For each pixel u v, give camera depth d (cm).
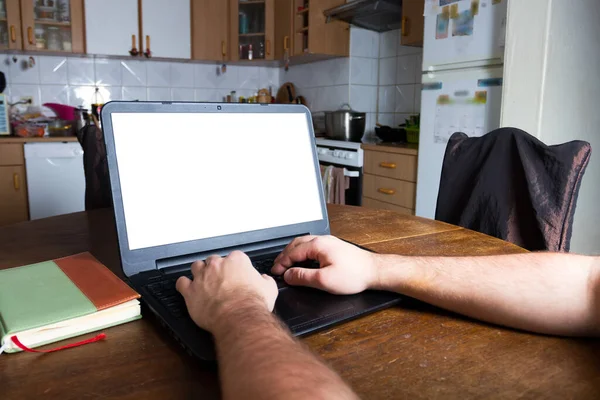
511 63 209
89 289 64
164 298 65
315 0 349
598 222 207
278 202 93
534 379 49
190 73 407
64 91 367
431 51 253
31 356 53
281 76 446
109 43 354
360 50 369
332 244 73
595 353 55
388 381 48
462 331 60
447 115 247
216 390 47
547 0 193
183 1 373
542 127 202
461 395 46
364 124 338
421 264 69
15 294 62
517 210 120
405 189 279
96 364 51
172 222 80
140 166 78
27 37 332
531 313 59
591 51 201
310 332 58
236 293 56
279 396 35
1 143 311
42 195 326
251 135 92
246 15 397
